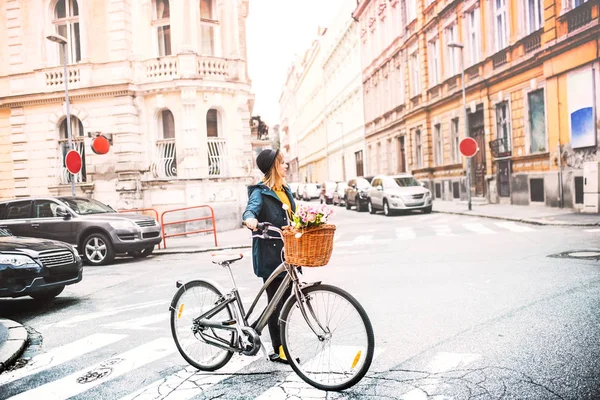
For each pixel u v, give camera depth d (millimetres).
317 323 3824
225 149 19266
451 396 3502
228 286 8109
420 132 29391
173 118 19000
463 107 21688
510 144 19766
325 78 59062
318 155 65875
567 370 3779
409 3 29906
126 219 12586
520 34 18312
